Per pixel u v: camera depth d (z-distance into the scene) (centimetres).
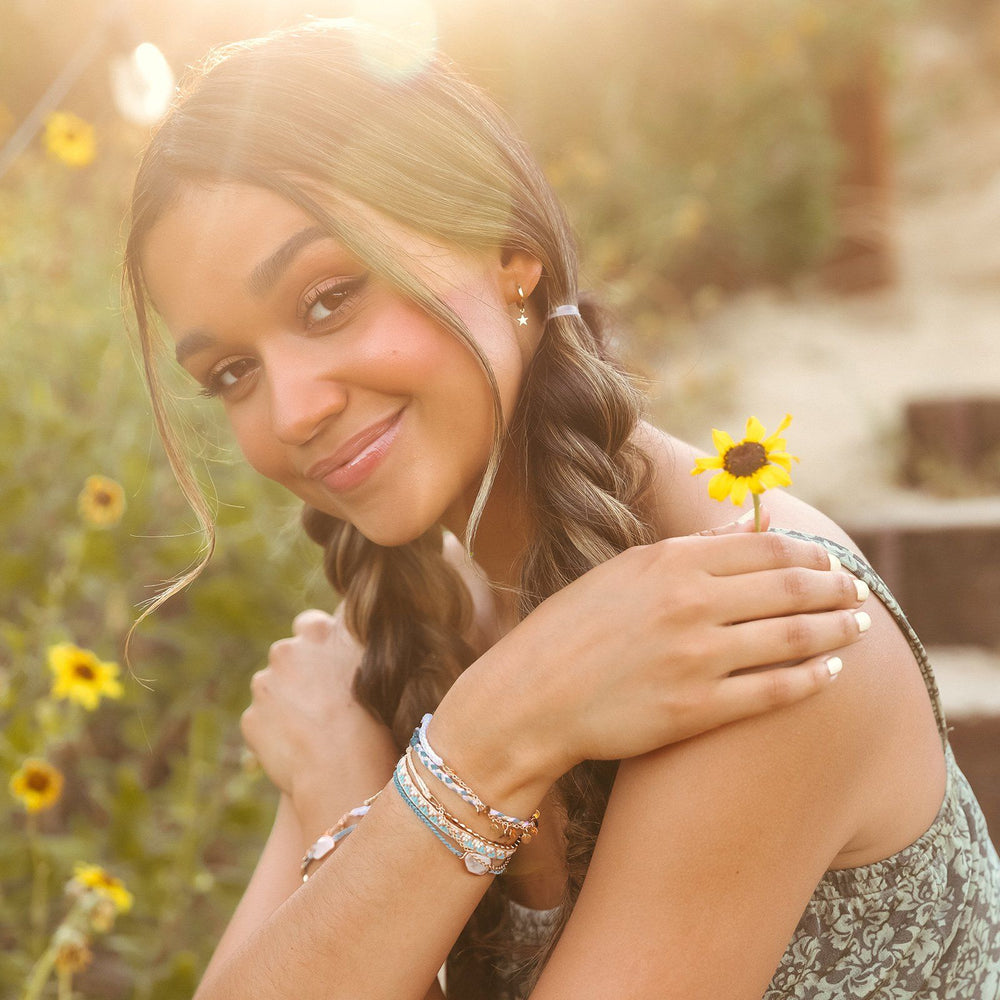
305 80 77
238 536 191
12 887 166
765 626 68
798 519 79
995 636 252
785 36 471
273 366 78
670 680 69
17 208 262
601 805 82
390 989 73
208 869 180
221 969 78
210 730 165
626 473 85
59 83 221
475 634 112
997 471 307
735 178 464
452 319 78
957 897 82
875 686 71
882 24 504
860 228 502
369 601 105
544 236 85
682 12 452
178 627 190
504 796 73
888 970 80
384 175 76
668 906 69
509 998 98
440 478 81
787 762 68
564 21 415
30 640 177
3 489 194
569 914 84
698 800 69
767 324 450
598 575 74
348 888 75
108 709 195
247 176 75
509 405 83
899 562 258
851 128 520
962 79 783
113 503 177
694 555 71
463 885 74
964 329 452
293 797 104
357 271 77
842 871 79
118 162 283
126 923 160
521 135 90
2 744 157
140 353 100
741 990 69
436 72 83
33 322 226
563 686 71
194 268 77
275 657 112
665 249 403
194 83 82
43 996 146
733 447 69
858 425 342
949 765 84
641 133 450
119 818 159
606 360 95
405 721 103
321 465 81
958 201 655
